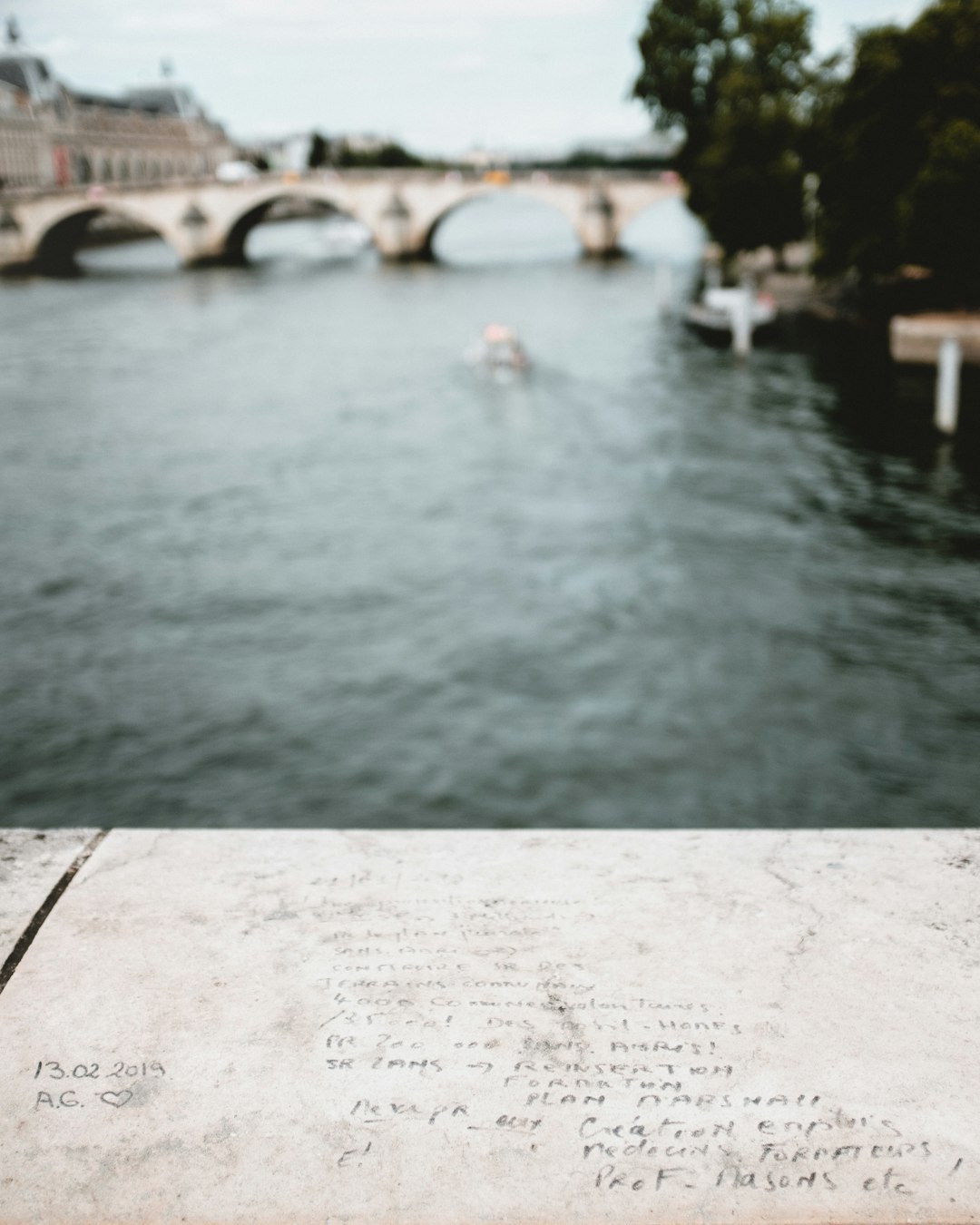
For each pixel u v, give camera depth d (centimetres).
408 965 336
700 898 363
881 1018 310
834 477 3600
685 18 8231
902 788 1972
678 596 2844
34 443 4997
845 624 2567
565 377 5816
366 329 7950
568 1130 279
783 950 338
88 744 2395
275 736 2406
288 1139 278
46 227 12962
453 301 9212
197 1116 285
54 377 6512
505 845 398
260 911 362
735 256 7925
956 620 2542
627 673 2512
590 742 2269
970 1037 303
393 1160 272
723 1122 280
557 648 2678
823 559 2956
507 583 3112
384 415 5316
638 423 4716
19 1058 304
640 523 3456
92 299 10288
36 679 2692
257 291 10594
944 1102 283
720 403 4853
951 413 3872
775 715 2245
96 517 3928
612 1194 263
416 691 2545
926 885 366
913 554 2931
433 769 2252
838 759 2081
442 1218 258
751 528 3269
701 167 7481
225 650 2825
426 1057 302
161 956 341
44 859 391
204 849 397
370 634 2861
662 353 6219
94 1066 300
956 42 4072
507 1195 263
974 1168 266
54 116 19788
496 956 338
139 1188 266
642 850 392
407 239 12612
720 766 2123
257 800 2189
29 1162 272
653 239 15525
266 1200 262
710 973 329
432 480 4194
